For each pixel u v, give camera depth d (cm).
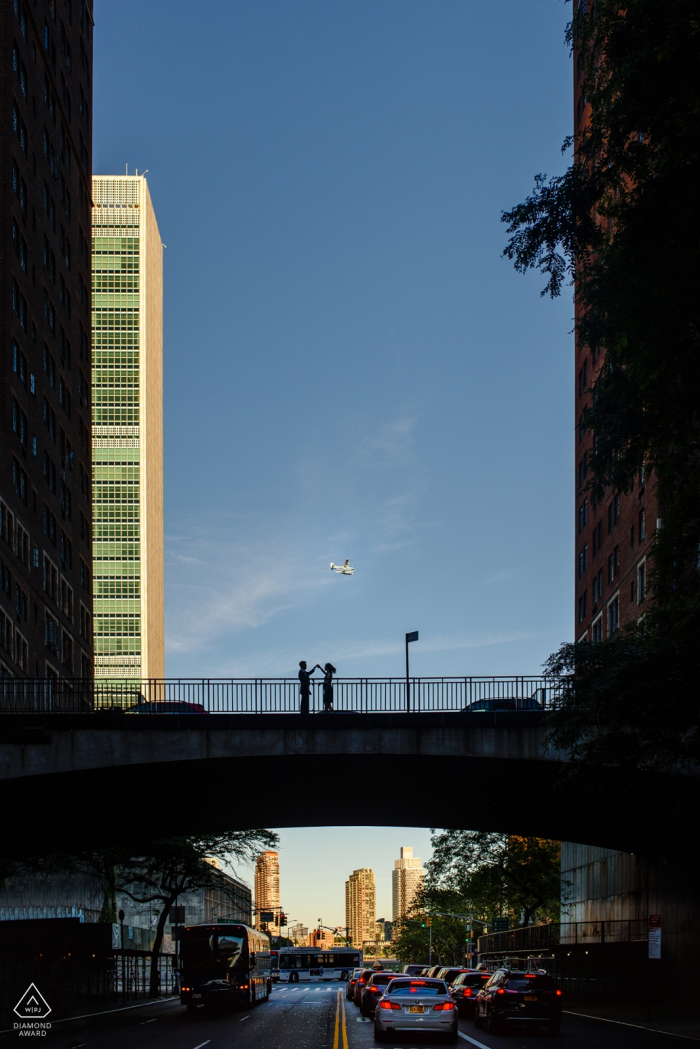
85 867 6538
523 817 4891
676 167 2067
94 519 17738
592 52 2338
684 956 4072
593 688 2533
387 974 3891
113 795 4172
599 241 2356
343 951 10462
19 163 6431
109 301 18375
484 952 8456
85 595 8150
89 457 8475
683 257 2047
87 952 4434
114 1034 2891
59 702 4488
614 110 2172
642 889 4772
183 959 4022
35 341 6706
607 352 2495
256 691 3766
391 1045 2536
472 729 3716
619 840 4625
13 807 4219
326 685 3766
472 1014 3994
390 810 5088
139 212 18675
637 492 5753
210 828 5394
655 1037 2816
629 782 2688
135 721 3669
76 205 8175
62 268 7631
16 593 5994
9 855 5203
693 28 1977
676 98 2052
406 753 3700
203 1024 3362
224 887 6144
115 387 18138
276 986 9319
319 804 4809
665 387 2358
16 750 3625
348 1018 3800
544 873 6412
